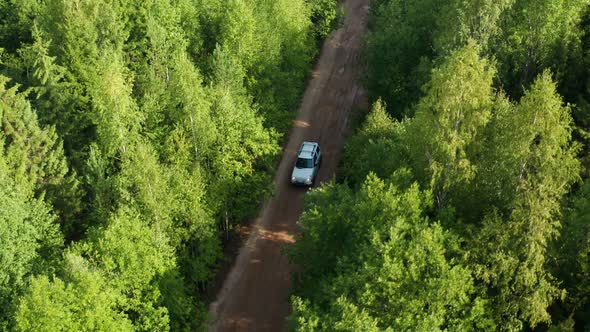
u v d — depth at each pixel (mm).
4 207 36250
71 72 53656
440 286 29281
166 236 40156
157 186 38594
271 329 43906
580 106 43594
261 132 51062
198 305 41812
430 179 34844
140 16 58906
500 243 29734
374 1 79688
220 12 61469
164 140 46844
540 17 47156
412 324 29188
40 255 39000
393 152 41062
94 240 36312
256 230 53344
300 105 73500
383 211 33156
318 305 33281
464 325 30062
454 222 34188
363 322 28016
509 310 30391
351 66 82188
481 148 33844
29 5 66688
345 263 33875
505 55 47969
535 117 30359
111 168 46094
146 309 33781
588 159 37062
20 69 57719
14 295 34719
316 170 59688
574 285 31922
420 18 58188
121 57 55156
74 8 53656
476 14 46312
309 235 37375
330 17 77312
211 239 43281
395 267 29672
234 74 52594
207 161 46781
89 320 29891
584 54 49344
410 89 57406
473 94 31812
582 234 30875
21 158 43438
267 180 52875
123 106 43094
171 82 49000
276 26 63188
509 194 32125
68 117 51312
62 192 45125
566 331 28984
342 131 68000
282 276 48469
